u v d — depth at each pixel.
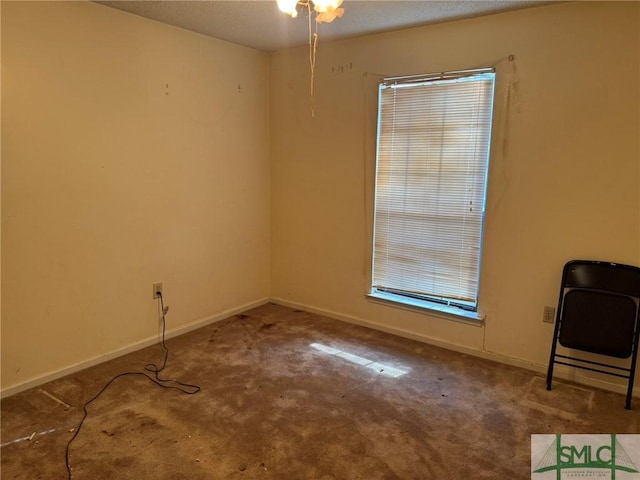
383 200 3.32
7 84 2.25
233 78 3.49
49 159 2.46
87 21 2.54
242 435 2.11
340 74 3.38
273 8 2.63
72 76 2.50
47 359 2.58
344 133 3.44
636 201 2.41
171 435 2.10
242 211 3.75
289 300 4.04
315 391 2.53
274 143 3.88
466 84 2.84
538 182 2.68
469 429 2.18
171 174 3.13
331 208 3.62
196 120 3.25
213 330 3.45
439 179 3.04
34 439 2.05
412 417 2.28
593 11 2.38
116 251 2.86
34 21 2.31
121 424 2.18
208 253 3.50
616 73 2.37
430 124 3.02
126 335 2.99
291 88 3.68
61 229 2.56
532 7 2.54
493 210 2.85
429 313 3.21
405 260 3.30
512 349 2.91
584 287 2.53
